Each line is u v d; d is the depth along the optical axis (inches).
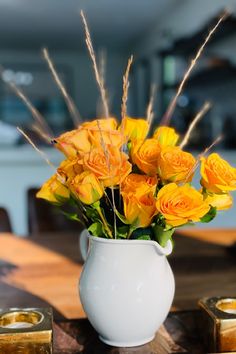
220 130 121.0
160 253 26.3
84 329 29.2
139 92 209.9
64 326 29.6
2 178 101.3
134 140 26.4
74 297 34.3
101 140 23.7
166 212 23.4
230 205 26.6
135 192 24.0
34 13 157.8
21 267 41.1
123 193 24.3
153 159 25.2
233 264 41.6
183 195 23.5
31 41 210.2
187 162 24.5
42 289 35.8
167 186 23.9
